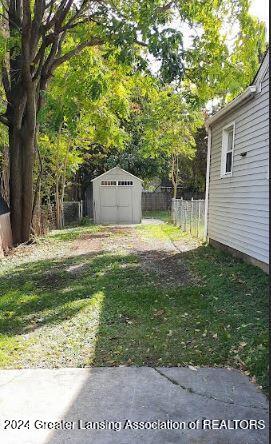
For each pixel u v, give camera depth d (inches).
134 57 317.7
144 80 442.0
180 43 301.7
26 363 131.8
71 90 369.7
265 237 240.8
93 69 357.4
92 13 365.1
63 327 165.5
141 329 159.9
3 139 514.9
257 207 255.0
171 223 652.7
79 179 882.8
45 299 207.3
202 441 90.1
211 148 380.5
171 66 300.0
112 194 725.9
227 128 324.8
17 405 105.4
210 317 169.6
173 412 101.2
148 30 293.1
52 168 628.4
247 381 116.3
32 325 169.0
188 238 436.5
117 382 117.0
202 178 933.8
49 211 621.0
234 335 148.1
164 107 503.5
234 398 107.1
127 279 247.8
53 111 394.0
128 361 131.6
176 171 853.2
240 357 130.3
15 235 422.0
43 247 399.9
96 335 155.4
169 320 169.0
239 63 381.1
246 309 176.1
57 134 527.8
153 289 219.5
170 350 139.1
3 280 257.1
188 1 338.3
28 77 381.7
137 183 725.9
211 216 379.2
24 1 348.8
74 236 487.8
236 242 300.5
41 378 120.4
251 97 262.4
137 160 880.3
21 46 368.5
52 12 410.0
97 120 477.7
